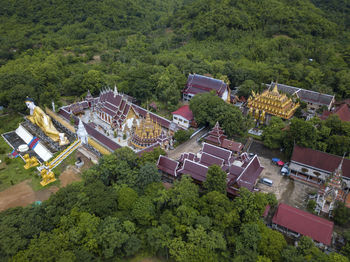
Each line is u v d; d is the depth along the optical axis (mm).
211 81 138500
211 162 87500
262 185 86250
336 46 188000
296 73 151750
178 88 142625
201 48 195000
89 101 134875
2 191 83875
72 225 62344
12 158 99438
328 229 65000
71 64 181375
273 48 183375
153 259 64688
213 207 65938
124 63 181500
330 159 85562
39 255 54375
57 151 100062
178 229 63406
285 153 98750
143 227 67625
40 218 62062
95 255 62125
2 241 55938
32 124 118625
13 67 157875
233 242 62812
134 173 77312
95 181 74562
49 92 138000
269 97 119750
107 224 62594
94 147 100562
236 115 106250
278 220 69375
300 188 85188
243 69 153625
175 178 86125
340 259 56281
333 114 103938
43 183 86625
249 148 104500
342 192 78375
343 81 142750
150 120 100750
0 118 126125
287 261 58062
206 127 118250
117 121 112875
